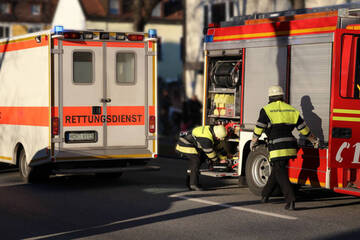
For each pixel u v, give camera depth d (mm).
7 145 42219
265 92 34688
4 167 49156
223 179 42031
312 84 31766
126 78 38188
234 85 37844
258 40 35188
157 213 29359
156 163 52281
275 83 33938
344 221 27484
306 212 29578
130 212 29672
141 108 38656
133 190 36844
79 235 25016
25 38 39094
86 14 150875
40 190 37000
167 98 84562
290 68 33062
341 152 30078
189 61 97688
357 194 29172
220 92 39000
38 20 165625
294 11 36188
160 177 43219
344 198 34062
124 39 37969
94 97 37344
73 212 29953
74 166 37781
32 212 30031
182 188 37719
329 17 31047
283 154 29859
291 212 29547
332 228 26062
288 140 30000
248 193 35656
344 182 30703
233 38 37094
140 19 70125
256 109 35344
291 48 33000
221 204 31688
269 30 34438
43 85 36844
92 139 37406
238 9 85500
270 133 30297
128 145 38344
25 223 27516
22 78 39656
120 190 36875
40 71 37219
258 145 34500
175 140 72750
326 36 31047
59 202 32719
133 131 38469
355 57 30000
